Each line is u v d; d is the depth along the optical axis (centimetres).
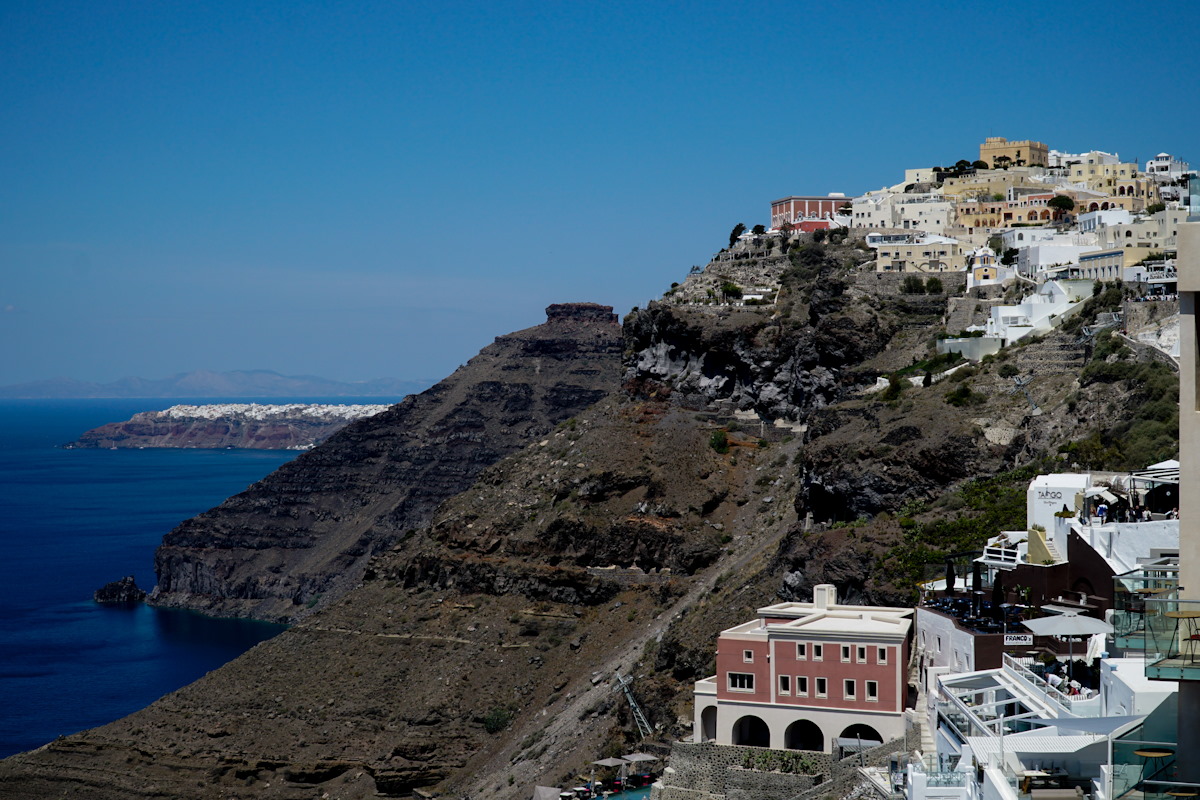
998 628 11512
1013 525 17475
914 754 10406
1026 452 19425
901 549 18150
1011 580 12300
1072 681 8988
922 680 12656
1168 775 5841
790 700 13438
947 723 8981
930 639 12850
